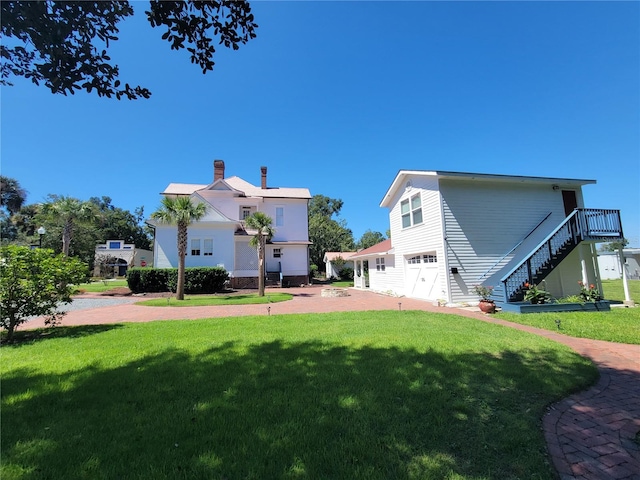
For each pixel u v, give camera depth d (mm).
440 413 3100
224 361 4852
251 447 2490
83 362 4867
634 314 9344
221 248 20469
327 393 3572
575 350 5684
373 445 2518
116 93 3078
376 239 58531
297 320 8641
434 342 5938
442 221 12805
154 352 5426
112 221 55188
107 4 2787
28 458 2357
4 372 4414
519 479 2148
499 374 4207
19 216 38531
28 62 2785
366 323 8031
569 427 2973
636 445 2672
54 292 7188
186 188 26016
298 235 26359
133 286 18094
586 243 13008
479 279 12828
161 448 2484
